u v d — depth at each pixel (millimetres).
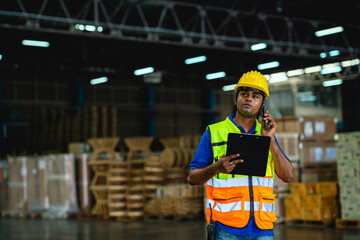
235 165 2938
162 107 32688
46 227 13523
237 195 3084
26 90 27594
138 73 27156
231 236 3074
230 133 2902
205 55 26016
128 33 23656
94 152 15812
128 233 11586
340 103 35719
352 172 10812
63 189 16078
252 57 26234
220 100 35219
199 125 34281
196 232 11297
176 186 14078
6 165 18047
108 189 15352
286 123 12586
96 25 18609
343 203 10969
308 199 11320
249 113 3129
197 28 25359
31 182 16984
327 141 12891
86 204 15922
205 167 3045
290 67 27453
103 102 30344
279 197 11805
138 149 15523
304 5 22609
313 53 27562
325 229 10719
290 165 3182
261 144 2920
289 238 9477
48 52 24641
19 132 27141
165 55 26781
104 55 25781
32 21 17516
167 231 11695
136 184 15195
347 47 25875
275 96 34500
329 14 23828
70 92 29047
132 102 31641
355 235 9703
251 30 26359
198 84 32031
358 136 10727
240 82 3154
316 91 34812
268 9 22781
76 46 24703
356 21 24312
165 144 16969
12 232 12539
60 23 22281
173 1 20297
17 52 24266
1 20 21078
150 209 14633
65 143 20453
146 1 19547
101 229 12602
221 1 22203
